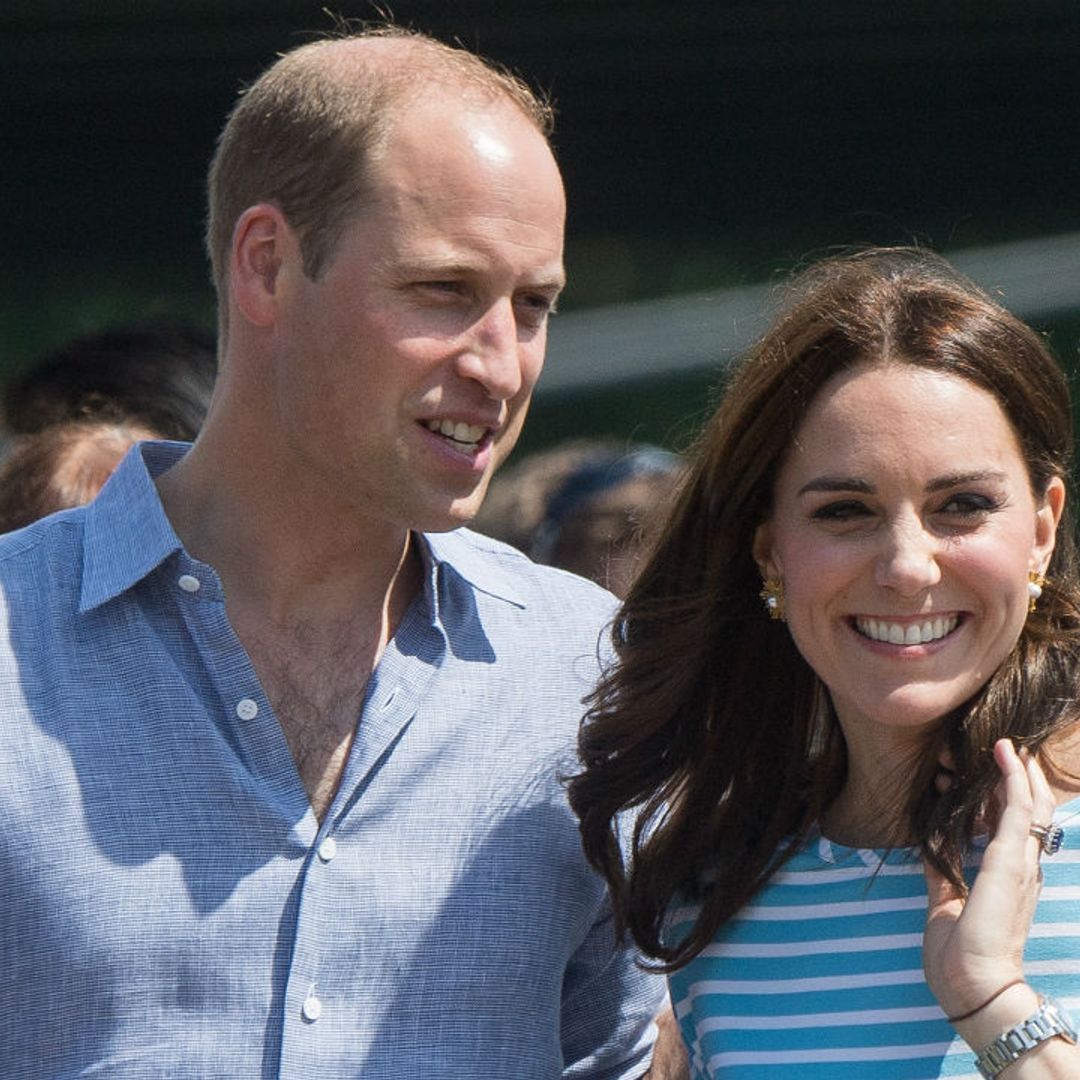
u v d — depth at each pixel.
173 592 11.13
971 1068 10.23
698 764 11.59
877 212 23.84
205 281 24.89
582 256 25.12
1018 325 10.66
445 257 10.58
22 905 10.65
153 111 23.70
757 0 22.31
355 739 11.23
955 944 9.90
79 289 24.70
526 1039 11.28
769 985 10.97
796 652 11.48
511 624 12.01
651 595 11.80
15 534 11.66
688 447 11.99
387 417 10.72
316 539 11.18
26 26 22.16
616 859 11.52
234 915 10.73
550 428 25.66
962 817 10.58
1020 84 23.72
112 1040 10.58
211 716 11.00
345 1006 10.88
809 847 11.22
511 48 22.81
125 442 14.87
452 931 11.13
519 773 11.57
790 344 10.71
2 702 10.93
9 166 24.05
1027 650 10.88
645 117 23.97
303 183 10.85
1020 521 10.47
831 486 10.48
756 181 24.47
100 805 10.76
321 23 22.27
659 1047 12.75
